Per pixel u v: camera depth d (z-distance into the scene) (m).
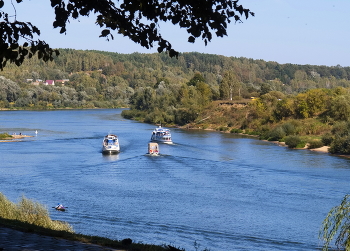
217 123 151.88
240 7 15.99
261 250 32.81
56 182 57.41
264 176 62.09
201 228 38.38
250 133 128.12
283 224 39.88
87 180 59.09
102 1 16.27
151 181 58.62
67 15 16.06
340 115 115.19
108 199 48.38
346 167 69.38
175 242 33.94
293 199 48.88
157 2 16.34
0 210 31.59
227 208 45.06
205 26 16.33
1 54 14.92
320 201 48.03
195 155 83.44
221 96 197.75
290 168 68.56
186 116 163.25
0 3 14.64
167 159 78.31
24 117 195.75
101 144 102.31
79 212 42.69
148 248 21.45
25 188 53.59
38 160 76.06
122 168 69.06
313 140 96.75
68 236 21.97
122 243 21.92
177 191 52.75
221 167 69.81
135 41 16.84
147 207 45.03
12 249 16.52
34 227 24.36
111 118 198.25
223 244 33.94
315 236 36.84
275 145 101.06
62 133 127.12
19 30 15.02
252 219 41.44
